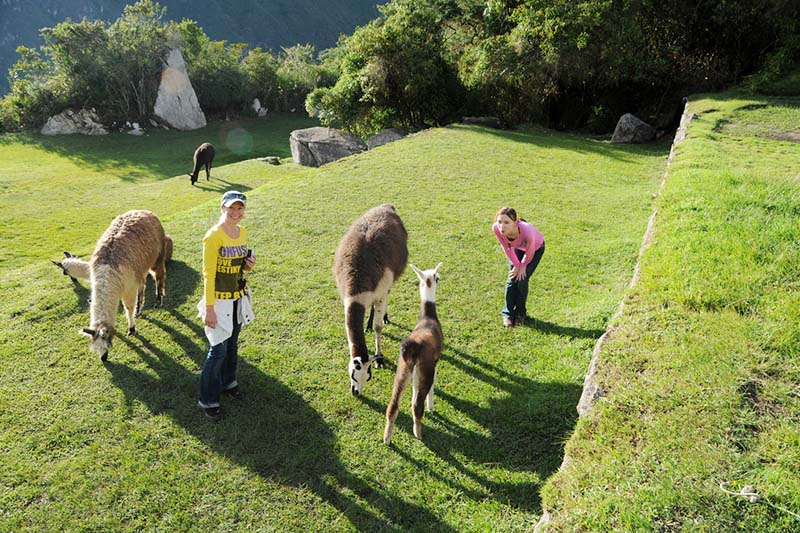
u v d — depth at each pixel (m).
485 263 7.60
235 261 4.23
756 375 3.24
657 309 4.14
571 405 4.41
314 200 10.45
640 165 14.23
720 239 4.90
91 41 37.69
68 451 4.08
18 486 3.76
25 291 6.81
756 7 19.89
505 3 22.39
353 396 4.75
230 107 48.50
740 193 5.99
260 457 4.02
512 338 5.65
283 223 9.12
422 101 23.59
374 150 15.23
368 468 3.91
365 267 4.85
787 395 3.06
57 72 38.22
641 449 2.94
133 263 5.55
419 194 10.92
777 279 4.17
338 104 24.11
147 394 4.76
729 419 2.96
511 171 13.03
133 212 6.05
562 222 9.37
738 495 2.48
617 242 8.21
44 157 28.84
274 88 51.97
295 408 4.57
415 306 6.46
